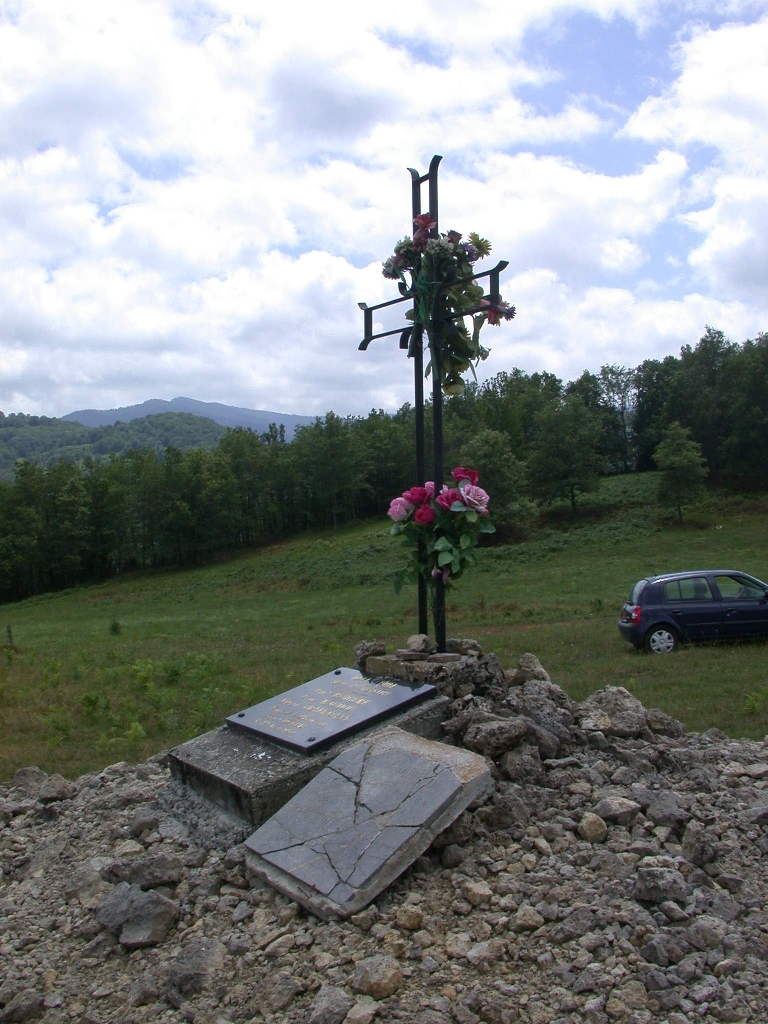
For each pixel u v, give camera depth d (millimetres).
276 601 37438
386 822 4332
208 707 10977
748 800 5152
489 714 5410
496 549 44781
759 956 3666
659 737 6262
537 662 6645
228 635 22812
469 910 4031
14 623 41250
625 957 3648
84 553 72062
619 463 80438
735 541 41688
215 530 71000
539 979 3562
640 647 15062
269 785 4832
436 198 6699
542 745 5441
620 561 38094
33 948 4348
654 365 77750
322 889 4078
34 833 5824
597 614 21844
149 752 8938
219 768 5195
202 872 4621
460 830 4512
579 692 11148
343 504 81188
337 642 19109
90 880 4801
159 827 5246
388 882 4113
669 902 3934
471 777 4473
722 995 3402
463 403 75625
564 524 53375
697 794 5199
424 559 6457
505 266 6199
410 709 5512
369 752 4910
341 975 3650
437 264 6477
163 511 70500
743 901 4078
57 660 17719
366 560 48219
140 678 13641
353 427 92938
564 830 4645
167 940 4203
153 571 69812
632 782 5273
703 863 4359
